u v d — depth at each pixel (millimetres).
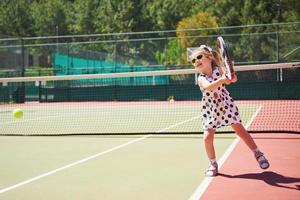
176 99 25703
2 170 6316
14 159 7223
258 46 24828
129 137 9734
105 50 27750
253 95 24281
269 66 10594
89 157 7242
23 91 27422
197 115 15453
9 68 28047
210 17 49250
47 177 5820
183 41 25969
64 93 27422
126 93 26547
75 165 6598
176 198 4660
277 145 7832
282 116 14227
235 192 4816
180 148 7953
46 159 7164
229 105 5637
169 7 61094
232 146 7840
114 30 66562
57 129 12086
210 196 4691
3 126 13062
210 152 5684
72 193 4984
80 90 27250
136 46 26891
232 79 5203
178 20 60781
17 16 74875
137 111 18125
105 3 68750
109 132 11008
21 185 5402
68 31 72562
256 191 4832
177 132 10336
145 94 26188
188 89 25516
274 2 49500
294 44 24484
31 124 13539
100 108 20562
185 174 5781
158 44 26438
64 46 28141
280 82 24047
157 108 19531
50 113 18062
